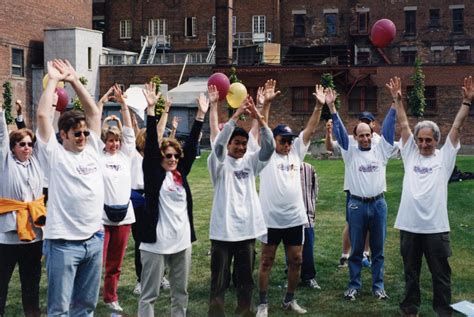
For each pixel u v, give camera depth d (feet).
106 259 27.07
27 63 164.66
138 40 193.06
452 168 25.14
